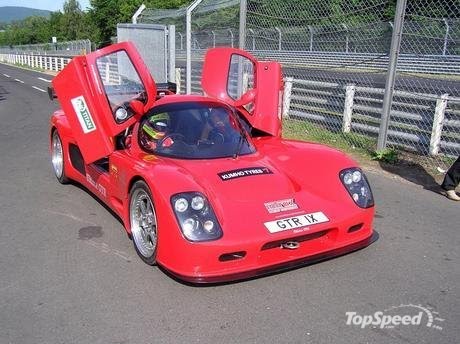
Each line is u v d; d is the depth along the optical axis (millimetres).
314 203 3479
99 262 3697
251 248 3066
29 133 9555
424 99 7328
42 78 30250
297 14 11062
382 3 9008
